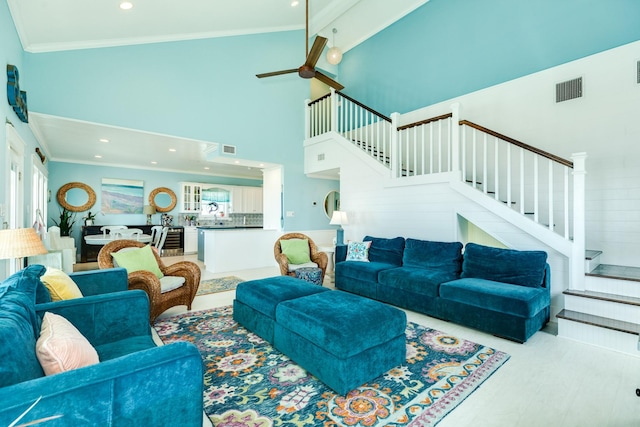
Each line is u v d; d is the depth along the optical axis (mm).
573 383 2113
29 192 4219
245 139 5969
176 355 1204
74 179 7465
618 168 3717
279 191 6758
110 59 4449
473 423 1715
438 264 3926
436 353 2572
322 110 6602
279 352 2576
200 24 4926
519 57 4621
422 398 1944
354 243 4855
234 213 10094
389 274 3896
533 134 4445
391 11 6312
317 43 3559
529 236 3582
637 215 3592
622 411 1812
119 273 2742
